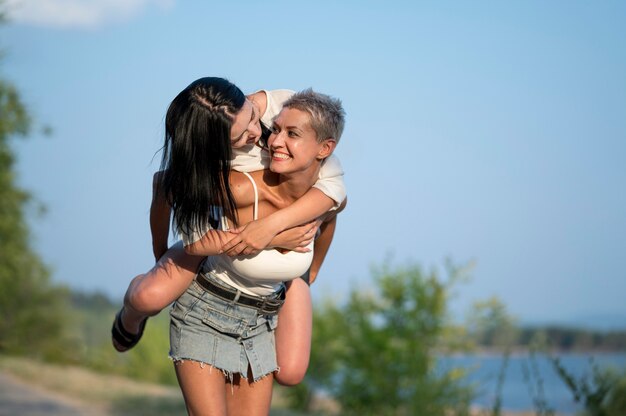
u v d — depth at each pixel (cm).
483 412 1165
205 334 607
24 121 3303
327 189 590
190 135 540
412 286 2542
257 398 642
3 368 3500
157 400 2367
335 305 2850
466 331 2503
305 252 603
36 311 4722
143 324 687
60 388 2708
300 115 555
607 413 986
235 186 578
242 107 547
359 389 2486
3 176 3475
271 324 647
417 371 2361
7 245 3822
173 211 566
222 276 608
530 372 1032
